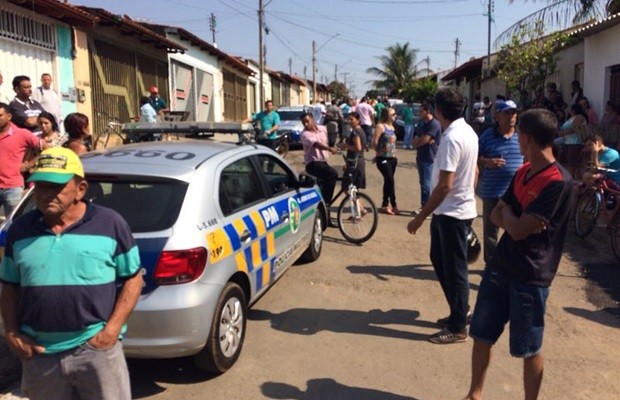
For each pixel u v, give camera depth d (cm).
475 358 365
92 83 1339
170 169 422
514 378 430
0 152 599
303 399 397
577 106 1373
